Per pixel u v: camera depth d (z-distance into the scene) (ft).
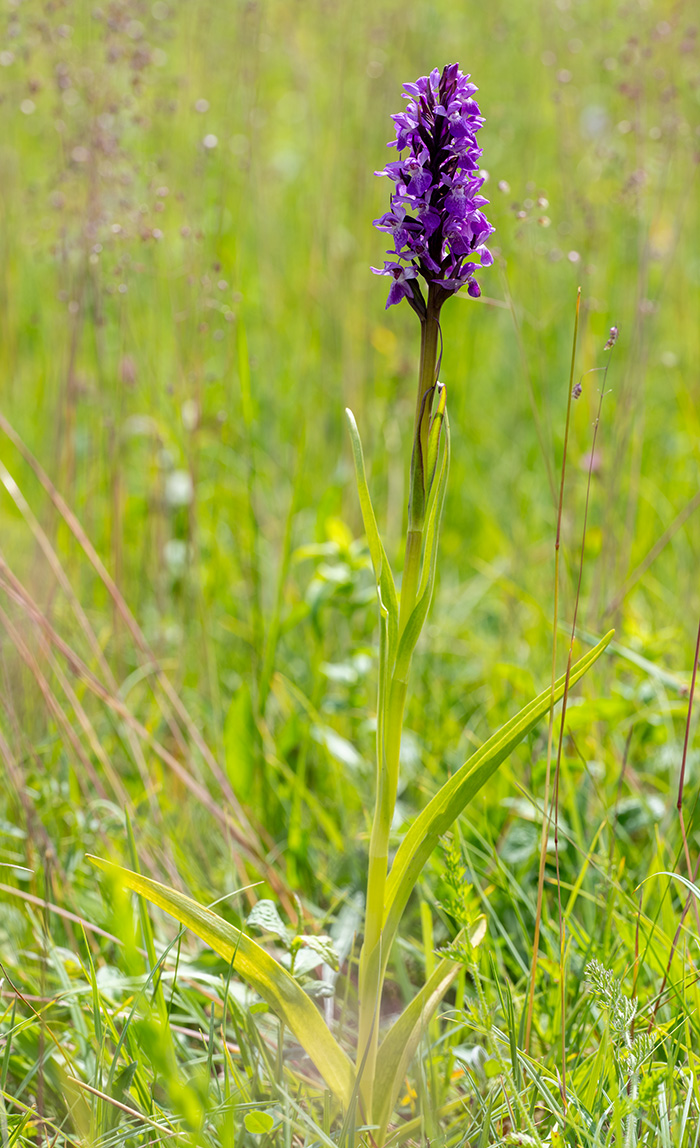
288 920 8.59
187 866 9.08
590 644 10.53
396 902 6.00
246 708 10.11
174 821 9.93
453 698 11.63
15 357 15.29
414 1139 6.52
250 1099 6.30
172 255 13.80
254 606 11.50
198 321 11.22
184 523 13.89
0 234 14.69
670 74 13.42
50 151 14.02
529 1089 6.19
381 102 15.38
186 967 7.50
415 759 10.22
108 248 11.16
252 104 13.05
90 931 8.27
